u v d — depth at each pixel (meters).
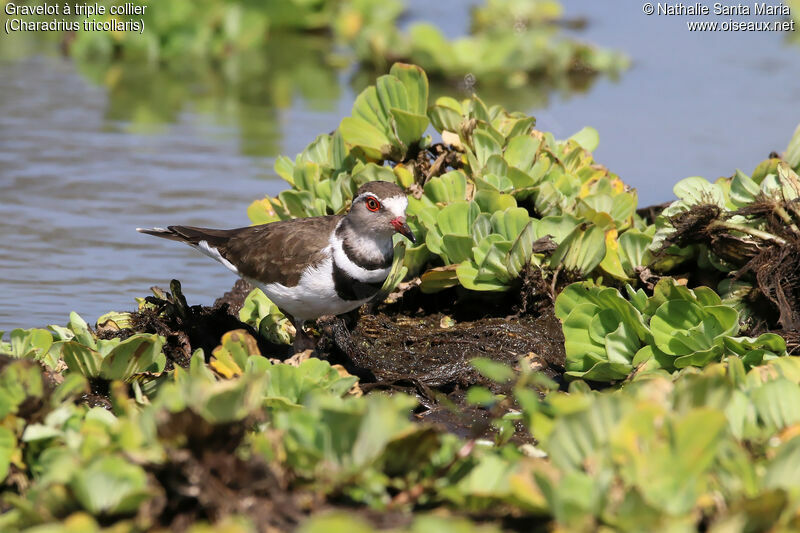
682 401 7.85
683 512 6.78
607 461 7.07
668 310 10.87
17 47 26.25
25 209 15.81
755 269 11.67
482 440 9.44
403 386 10.91
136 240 15.23
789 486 7.04
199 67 25.33
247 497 7.07
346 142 13.95
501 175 13.62
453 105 14.69
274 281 11.12
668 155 18.45
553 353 11.80
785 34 28.53
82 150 18.38
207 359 11.65
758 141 19.17
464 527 6.34
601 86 23.78
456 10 31.08
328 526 6.00
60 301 13.14
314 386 9.27
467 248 12.72
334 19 29.20
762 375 9.20
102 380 10.28
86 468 7.01
